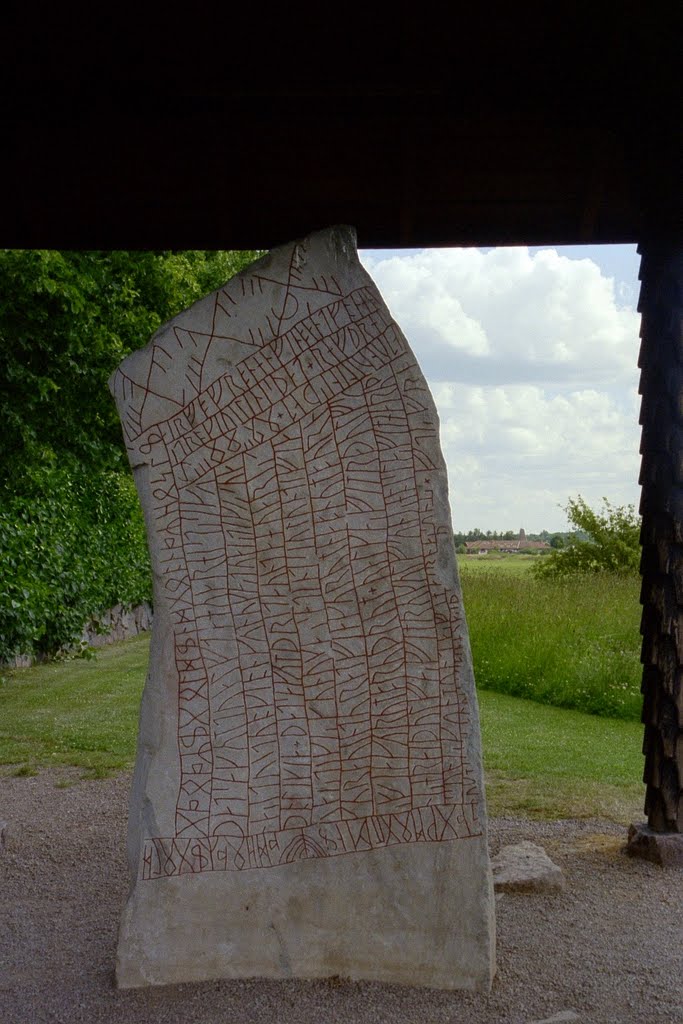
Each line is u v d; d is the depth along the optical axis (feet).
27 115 15.62
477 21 14.33
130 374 11.68
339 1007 10.77
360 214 17.44
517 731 26.22
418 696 11.60
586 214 17.24
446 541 11.69
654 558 15.83
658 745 15.92
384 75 14.96
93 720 28.12
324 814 11.54
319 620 11.64
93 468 44.42
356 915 11.48
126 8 14.08
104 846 16.96
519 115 15.72
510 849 15.76
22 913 13.93
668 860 15.56
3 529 33.83
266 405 11.68
